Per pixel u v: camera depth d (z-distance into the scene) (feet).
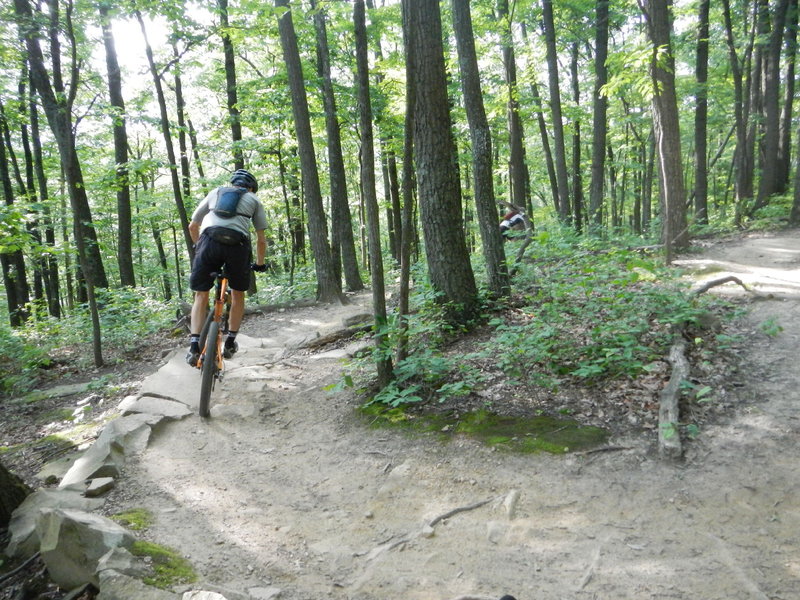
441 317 20.92
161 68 34.01
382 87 44.75
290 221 56.65
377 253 16.49
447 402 16.05
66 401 21.18
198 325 16.03
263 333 28.71
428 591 8.98
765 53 58.75
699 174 49.98
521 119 54.54
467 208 69.56
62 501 11.52
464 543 10.22
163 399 17.89
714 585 8.61
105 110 33.24
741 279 23.97
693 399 14.16
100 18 29.01
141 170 31.78
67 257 47.19
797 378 14.40
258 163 54.39
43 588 9.05
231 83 45.01
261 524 11.14
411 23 15.16
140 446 14.35
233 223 15.84
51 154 49.47
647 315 18.84
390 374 17.06
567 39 53.21
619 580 8.91
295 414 16.99
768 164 50.29
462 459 13.17
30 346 28.78
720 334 17.49
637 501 11.00
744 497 10.69
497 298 23.12
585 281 19.30
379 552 10.08
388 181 63.77
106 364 26.45
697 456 12.09
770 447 11.94
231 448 14.76
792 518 9.95
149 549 9.51
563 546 9.90
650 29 31.12
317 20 31.71
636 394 14.79
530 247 27.58
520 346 16.29
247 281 16.61
